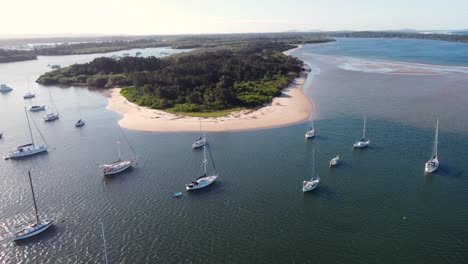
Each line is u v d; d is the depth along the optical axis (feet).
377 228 185.68
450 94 465.88
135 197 224.53
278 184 233.35
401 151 278.67
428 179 233.35
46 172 266.98
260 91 471.21
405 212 198.59
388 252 168.14
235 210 206.08
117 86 611.06
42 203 221.25
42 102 515.91
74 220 201.46
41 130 374.84
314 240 177.99
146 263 165.68
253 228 188.96
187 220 198.08
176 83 478.59
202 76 492.13
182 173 254.47
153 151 295.89
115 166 260.83
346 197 215.31
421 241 175.01
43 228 191.31
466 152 272.92
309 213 200.34
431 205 204.54
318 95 479.41
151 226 193.67
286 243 176.45
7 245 181.27
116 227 193.77
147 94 479.00
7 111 469.16
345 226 188.14
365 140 302.25
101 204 217.36
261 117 377.09
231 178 243.60
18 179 256.52
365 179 236.22
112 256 170.91
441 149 279.90
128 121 384.27
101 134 348.38
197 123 363.35
